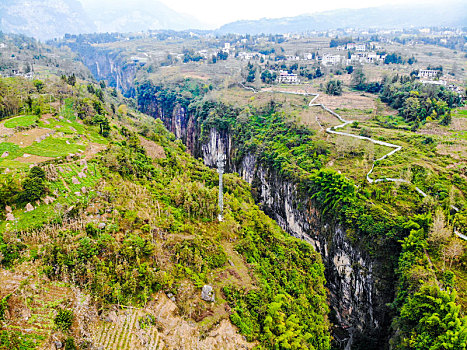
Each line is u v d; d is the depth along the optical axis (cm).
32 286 4572
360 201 8638
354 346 7856
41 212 5691
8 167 6381
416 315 6044
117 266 5081
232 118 16412
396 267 7512
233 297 5503
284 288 6625
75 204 6100
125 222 6056
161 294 5125
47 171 6394
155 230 6131
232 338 4938
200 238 6400
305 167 10775
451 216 7875
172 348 4528
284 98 16588
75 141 8238
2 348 3881
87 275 4844
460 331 5209
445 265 6819
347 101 16350
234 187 10231
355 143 11056
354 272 8256
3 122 8444
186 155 11781
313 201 9700
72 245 5128
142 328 4588
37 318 4262
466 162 9700
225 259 6281
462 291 6250
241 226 7531
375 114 14250
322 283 7569
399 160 10056
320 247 9412
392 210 8319
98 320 4538
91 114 10219
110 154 7900
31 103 9431
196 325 4875
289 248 7750
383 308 7525
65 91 11606
